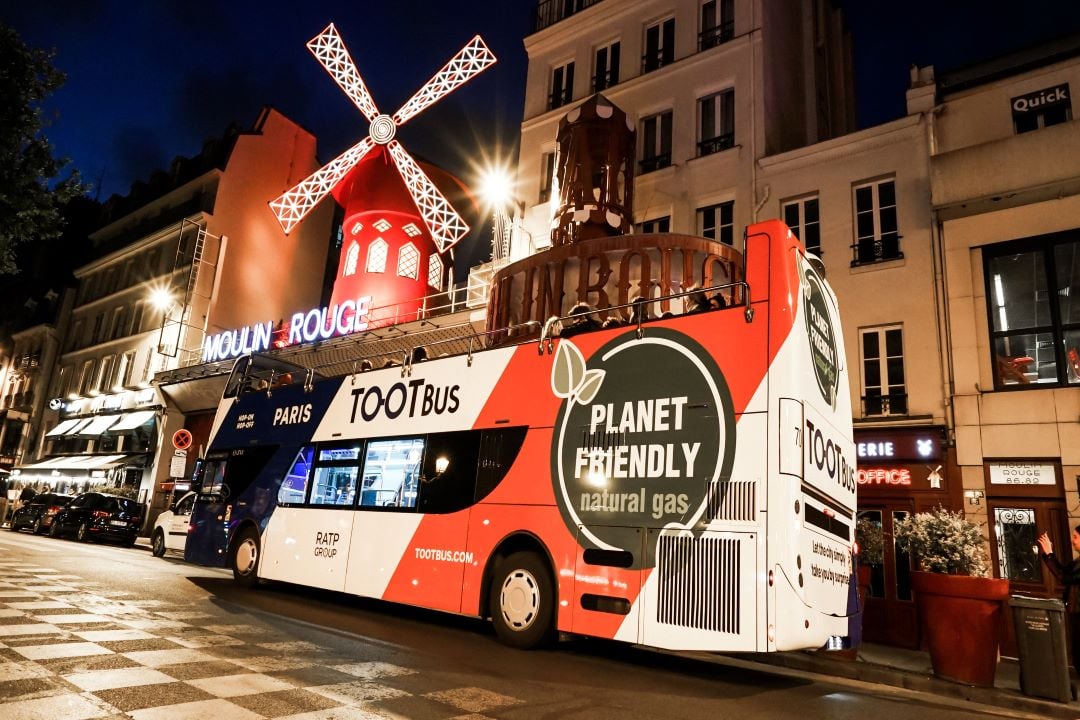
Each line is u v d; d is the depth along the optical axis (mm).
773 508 5844
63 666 5109
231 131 35281
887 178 13750
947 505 11055
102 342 36250
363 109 28328
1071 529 9953
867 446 11969
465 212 33031
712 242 12617
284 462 11328
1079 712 6488
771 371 6207
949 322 11734
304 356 23391
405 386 9672
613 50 20219
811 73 19797
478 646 7477
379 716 4449
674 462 6535
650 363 7023
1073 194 10867
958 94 12977
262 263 34156
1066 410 10336
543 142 20391
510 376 8344
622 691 5844
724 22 18156
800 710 5676
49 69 9922
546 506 7430
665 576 6312
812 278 7227
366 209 28656
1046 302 10938
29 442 38219
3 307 45188
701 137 17562
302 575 10164
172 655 5688
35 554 13797
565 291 12883
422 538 8633
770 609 5656
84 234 43906
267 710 4375
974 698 7098
